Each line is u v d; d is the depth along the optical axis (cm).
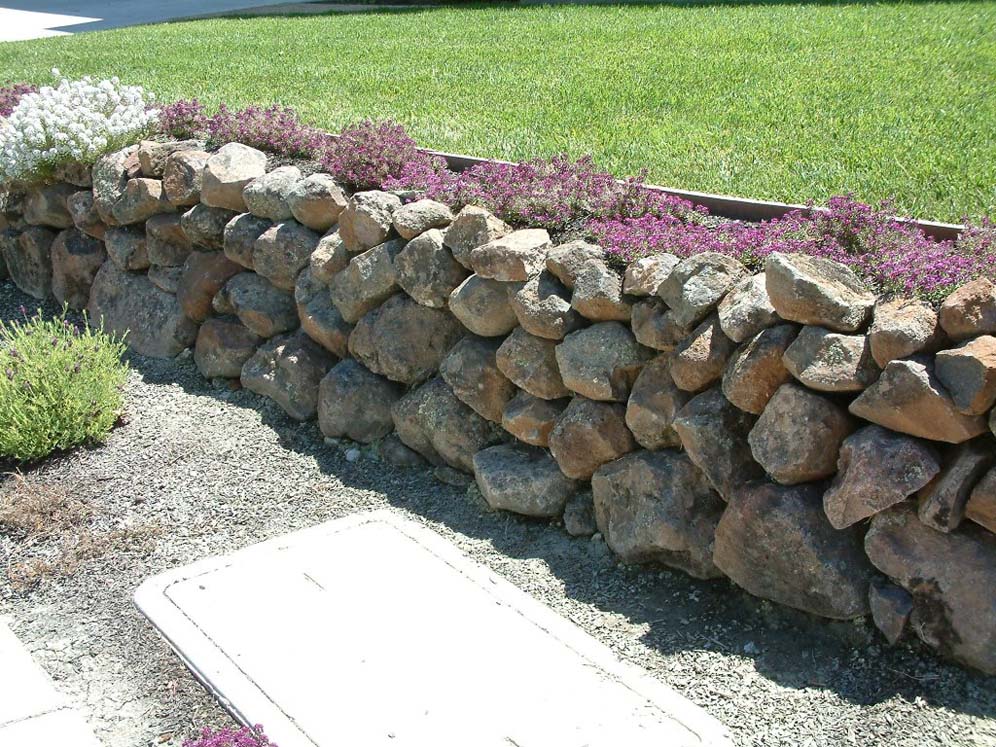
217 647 343
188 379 557
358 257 475
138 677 338
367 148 526
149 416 518
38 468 472
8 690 334
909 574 315
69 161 620
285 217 525
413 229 456
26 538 421
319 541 402
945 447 315
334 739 302
